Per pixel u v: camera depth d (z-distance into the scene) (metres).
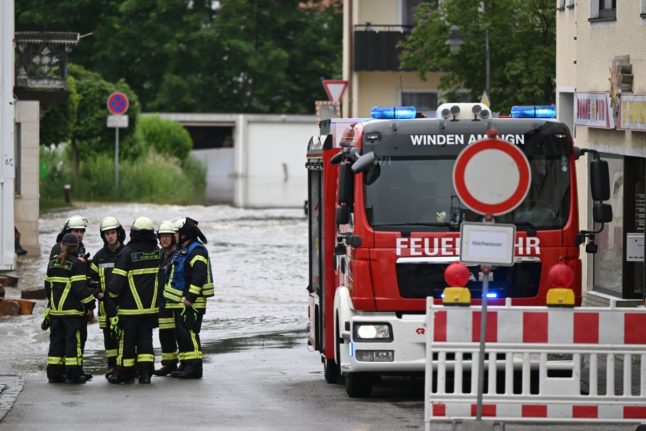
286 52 184.38
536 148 31.16
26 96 67.88
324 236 35.00
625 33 45.50
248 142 156.62
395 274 30.53
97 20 185.75
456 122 31.17
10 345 43.22
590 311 26.03
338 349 33.53
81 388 34.47
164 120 141.50
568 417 26.08
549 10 63.94
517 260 30.67
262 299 56.19
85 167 121.19
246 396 32.75
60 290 35.44
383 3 102.50
